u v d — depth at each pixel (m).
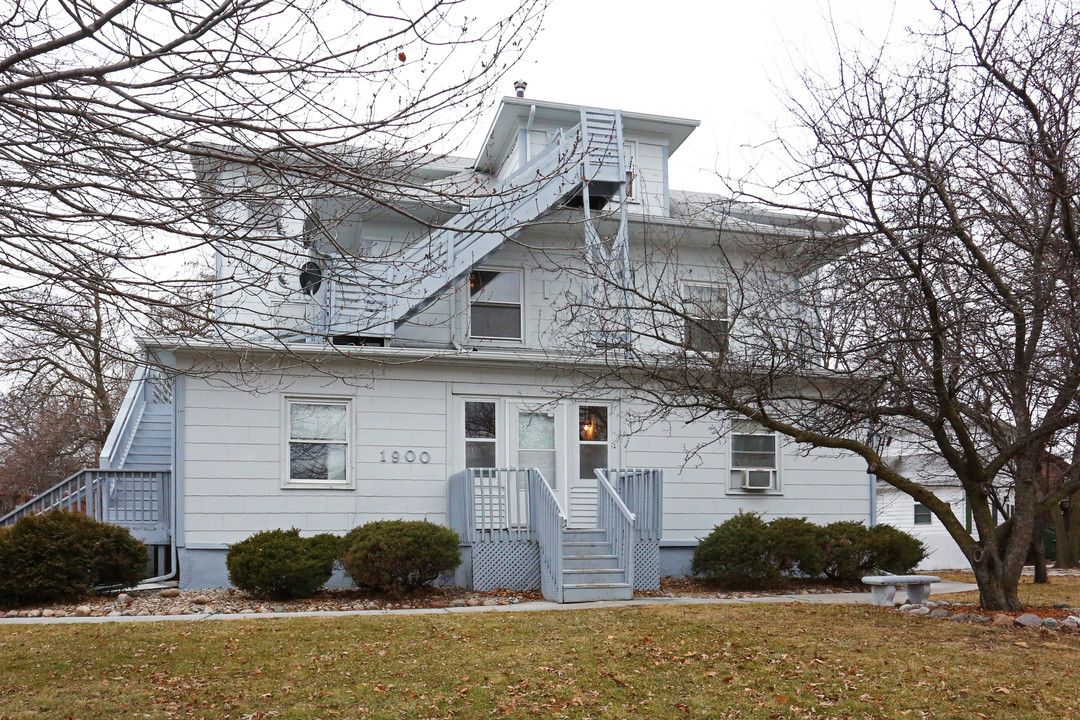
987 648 9.77
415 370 17.11
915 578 13.27
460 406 17.30
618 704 8.13
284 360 16.22
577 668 9.21
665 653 9.78
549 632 10.87
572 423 17.88
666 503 18.16
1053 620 10.88
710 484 18.47
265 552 14.20
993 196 10.85
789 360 11.70
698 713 7.91
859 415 11.59
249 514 15.88
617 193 18.72
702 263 19.86
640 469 17.03
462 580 15.99
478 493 17.05
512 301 19.25
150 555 16.30
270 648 9.98
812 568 16.81
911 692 8.32
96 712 7.80
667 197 21.55
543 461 17.62
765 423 11.75
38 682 8.62
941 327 10.41
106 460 17.17
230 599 14.40
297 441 16.34
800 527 16.95
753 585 16.61
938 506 12.34
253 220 7.48
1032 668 8.98
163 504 16.36
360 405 16.72
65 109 6.15
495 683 8.72
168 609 13.25
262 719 7.71
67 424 30.52
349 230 18.36
